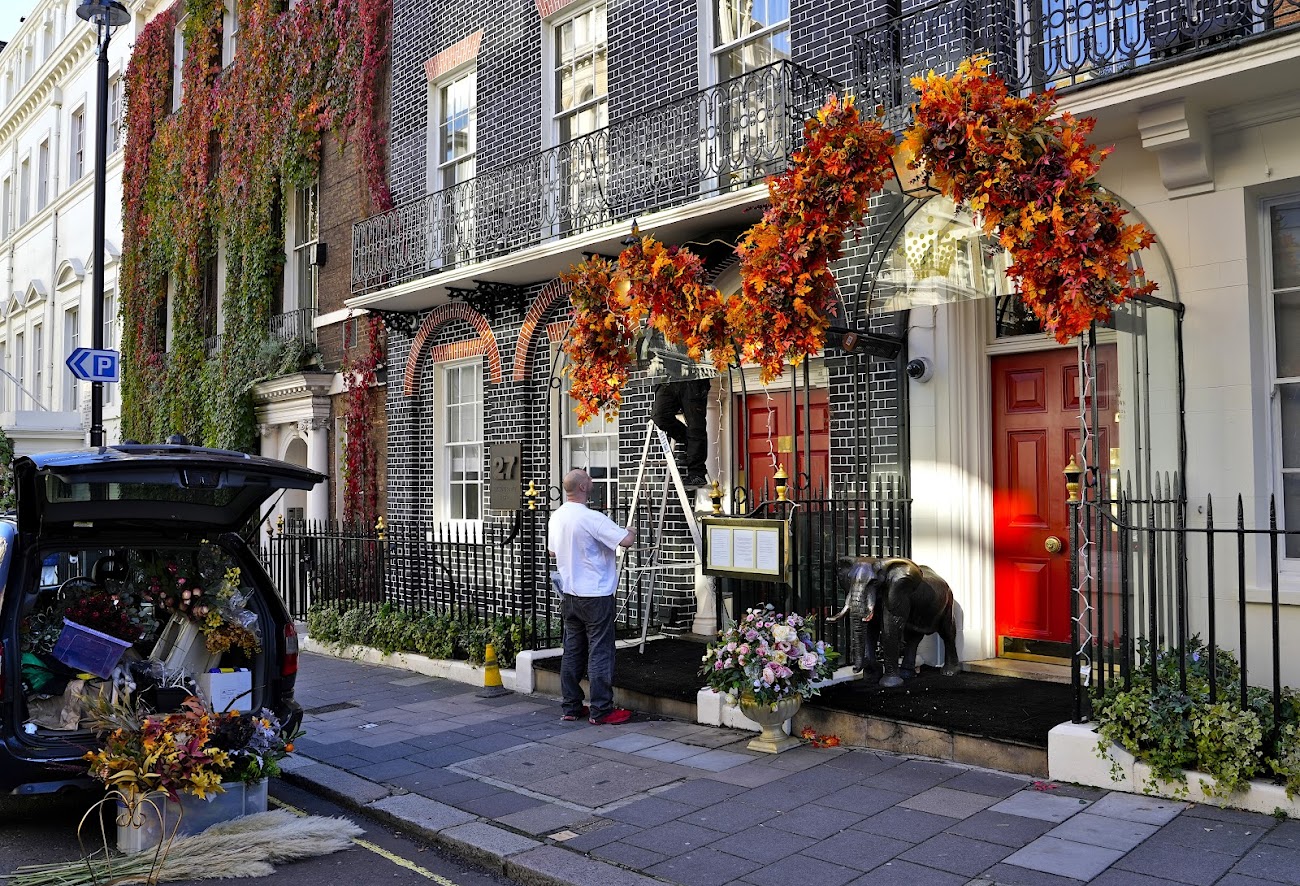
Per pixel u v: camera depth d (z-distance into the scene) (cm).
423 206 1209
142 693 556
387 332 1353
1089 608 582
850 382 790
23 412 2341
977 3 690
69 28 2558
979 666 721
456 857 500
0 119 2944
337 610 1104
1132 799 502
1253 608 592
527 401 1120
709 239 886
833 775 569
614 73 1028
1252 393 597
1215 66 546
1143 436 623
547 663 841
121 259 2100
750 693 613
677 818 514
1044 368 731
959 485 733
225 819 517
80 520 550
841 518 775
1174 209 627
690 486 942
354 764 642
